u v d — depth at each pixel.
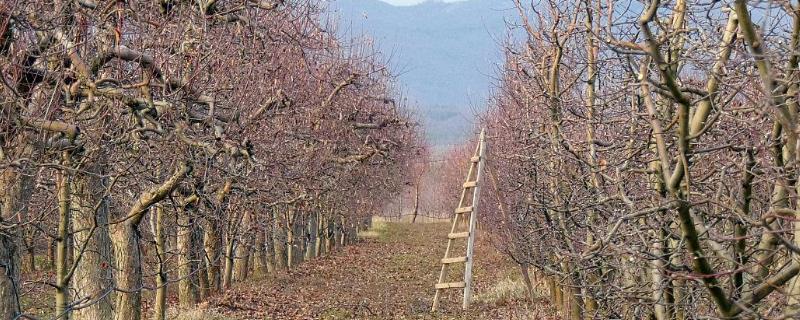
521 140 16.16
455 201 51.34
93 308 14.15
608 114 11.53
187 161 13.01
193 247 21.19
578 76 12.21
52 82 9.74
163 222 19.69
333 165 25.09
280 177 18.41
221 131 11.91
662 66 6.23
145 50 12.14
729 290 7.17
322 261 46.44
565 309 15.24
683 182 7.68
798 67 6.59
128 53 10.65
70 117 10.25
